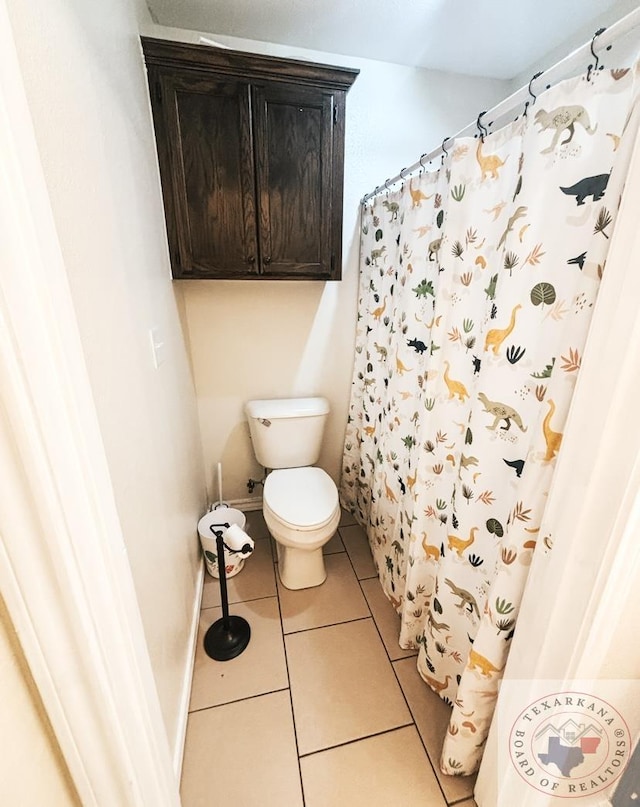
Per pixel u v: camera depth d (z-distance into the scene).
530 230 0.79
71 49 0.65
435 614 1.21
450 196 1.04
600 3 1.27
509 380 0.88
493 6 1.29
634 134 0.60
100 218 0.75
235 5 1.30
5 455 0.44
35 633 0.51
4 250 0.39
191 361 1.82
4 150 0.38
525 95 0.82
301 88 1.34
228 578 1.77
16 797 0.50
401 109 1.72
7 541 0.47
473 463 0.99
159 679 0.97
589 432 0.62
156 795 0.73
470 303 1.03
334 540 2.04
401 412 1.48
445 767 1.07
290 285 1.85
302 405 1.94
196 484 1.74
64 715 0.57
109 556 0.56
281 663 1.38
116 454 0.75
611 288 0.58
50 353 0.45
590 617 0.69
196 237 1.42
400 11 1.33
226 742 1.15
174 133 1.30
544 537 0.74
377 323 1.72
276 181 1.43
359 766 1.10
